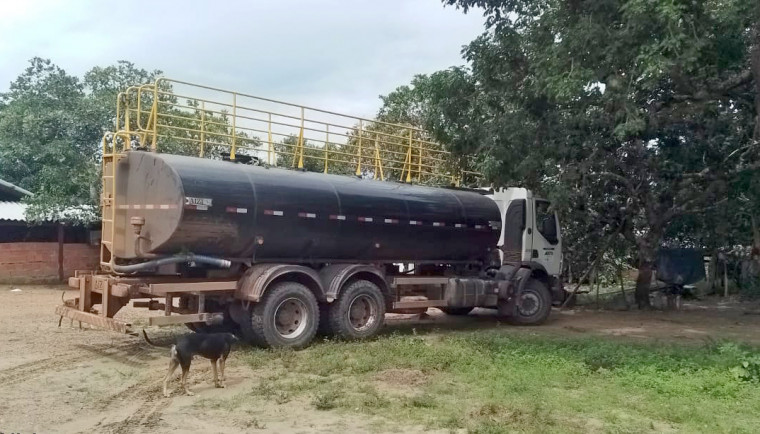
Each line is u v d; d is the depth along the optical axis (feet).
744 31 44.80
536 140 45.14
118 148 43.24
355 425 22.88
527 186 51.90
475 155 48.21
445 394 27.30
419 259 46.44
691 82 43.96
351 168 51.52
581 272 69.00
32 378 29.37
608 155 57.88
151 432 21.97
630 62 36.91
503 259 51.21
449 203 47.24
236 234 35.99
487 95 46.34
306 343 37.81
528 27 43.96
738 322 55.83
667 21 33.55
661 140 62.13
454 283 46.85
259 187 36.94
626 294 74.43
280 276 36.96
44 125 77.10
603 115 47.91
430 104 52.80
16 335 40.09
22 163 99.35
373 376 30.40
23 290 69.82
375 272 41.91
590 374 31.19
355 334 40.45
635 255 74.18
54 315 49.29
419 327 48.85
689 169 61.93
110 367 31.73
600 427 22.97
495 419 23.56
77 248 80.18
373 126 64.03
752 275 75.46
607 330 49.73
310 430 22.30
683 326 52.90
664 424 23.66
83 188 74.59
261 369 31.86
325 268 40.78
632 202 63.62
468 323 52.34
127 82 83.92
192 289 34.86
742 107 54.29
